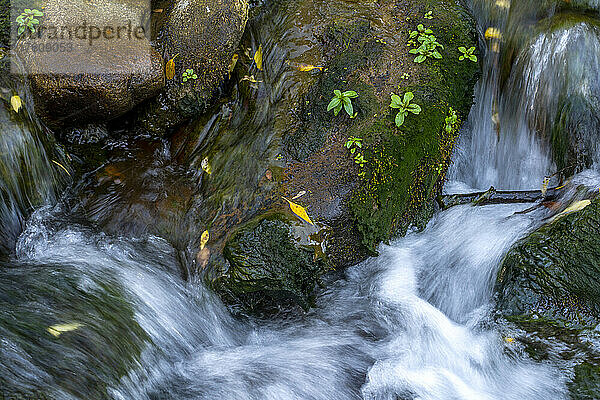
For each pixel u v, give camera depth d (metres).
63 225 4.48
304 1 5.16
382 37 4.92
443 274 4.57
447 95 4.73
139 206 4.60
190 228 4.43
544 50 4.99
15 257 4.26
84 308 3.63
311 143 4.46
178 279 4.26
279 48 4.94
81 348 3.30
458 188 5.37
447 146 4.74
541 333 3.97
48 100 4.45
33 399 2.85
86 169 4.82
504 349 3.98
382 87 4.65
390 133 4.43
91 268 4.07
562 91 4.90
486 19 5.39
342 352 4.09
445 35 4.98
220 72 4.99
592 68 4.85
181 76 4.89
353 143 4.38
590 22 5.00
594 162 4.84
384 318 4.31
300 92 4.70
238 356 4.00
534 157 5.19
